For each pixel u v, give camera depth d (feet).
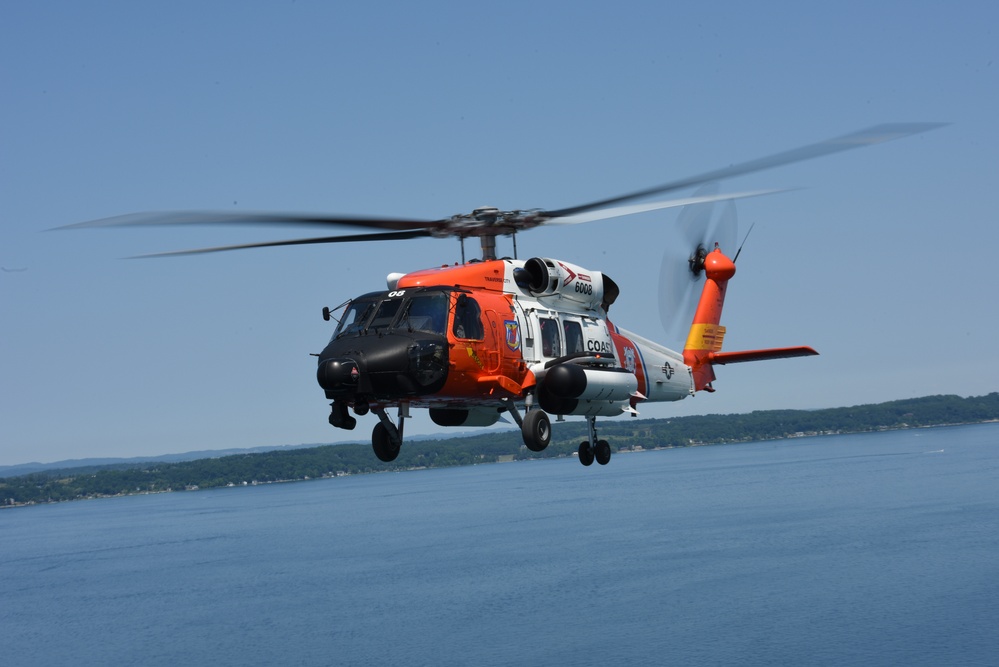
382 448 49.90
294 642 222.69
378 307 48.88
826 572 257.14
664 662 180.75
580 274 56.39
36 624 266.98
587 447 56.65
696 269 73.67
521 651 196.75
